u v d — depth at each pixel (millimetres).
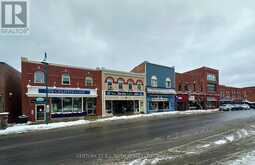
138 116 36031
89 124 25953
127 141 13820
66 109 33000
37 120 29781
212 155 9727
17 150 12070
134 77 42625
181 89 54188
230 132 16953
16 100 33875
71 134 17969
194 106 57938
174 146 11867
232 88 82750
